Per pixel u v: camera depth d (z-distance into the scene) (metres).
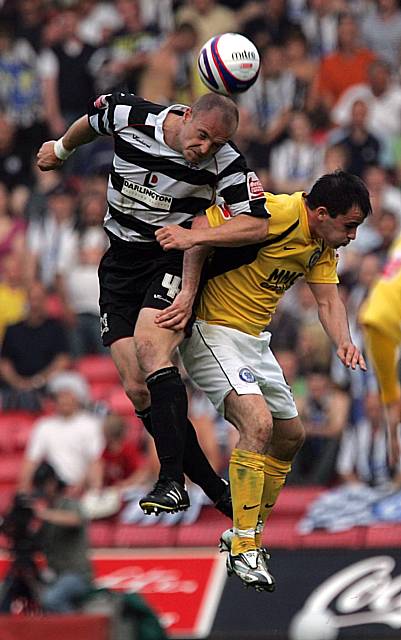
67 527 37.19
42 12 62.12
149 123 22.25
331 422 43.12
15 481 46.16
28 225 52.72
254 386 22.62
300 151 53.66
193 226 22.33
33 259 51.69
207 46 22.34
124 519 41.81
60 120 58.59
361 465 42.62
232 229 21.91
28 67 59.22
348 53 57.22
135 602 29.92
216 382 22.69
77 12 63.53
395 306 25.86
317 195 22.69
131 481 43.03
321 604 37.62
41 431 44.25
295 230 22.80
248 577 21.95
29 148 57.50
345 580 38.31
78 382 44.75
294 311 46.16
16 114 58.91
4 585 36.94
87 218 51.53
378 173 51.19
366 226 49.22
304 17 60.81
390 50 59.59
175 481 22.02
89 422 44.34
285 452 23.89
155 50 59.72
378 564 38.66
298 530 40.44
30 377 48.56
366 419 42.81
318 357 44.59
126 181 22.52
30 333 48.69
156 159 22.22
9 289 51.50
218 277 22.94
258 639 37.03
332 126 55.72
